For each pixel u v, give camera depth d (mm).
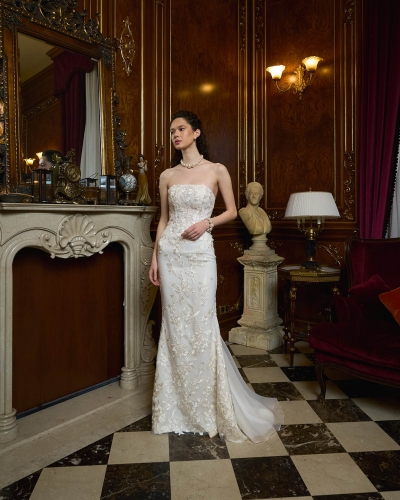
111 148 3291
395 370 2551
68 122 2998
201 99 4324
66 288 2973
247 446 2381
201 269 2461
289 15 4613
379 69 3941
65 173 2822
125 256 3205
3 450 2291
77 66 3094
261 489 1987
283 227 4680
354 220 4219
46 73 2873
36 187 2709
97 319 3205
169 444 2406
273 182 4801
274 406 2822
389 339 2697
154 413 2545
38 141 2801
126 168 3369
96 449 2350
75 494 1956
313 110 4473
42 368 2834
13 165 2637
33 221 2523
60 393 2955
